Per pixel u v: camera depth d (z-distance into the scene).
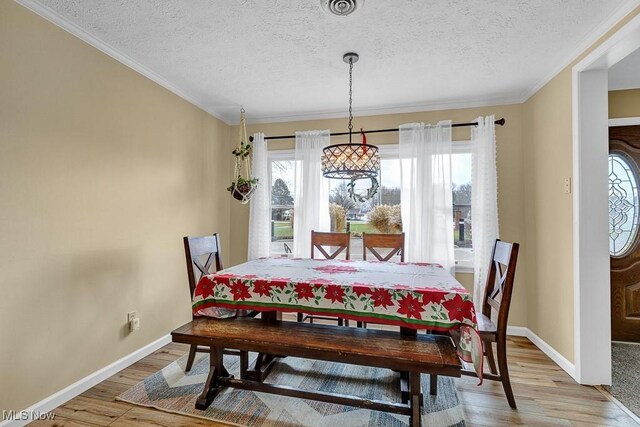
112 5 1.75
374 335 1.82
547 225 2.63
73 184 1.97
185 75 2.65
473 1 1.70
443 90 2.93
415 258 3.13
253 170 3.65
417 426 1.58
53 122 1.85
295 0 1.70
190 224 3.12
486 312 2.25
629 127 2.85
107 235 2.21
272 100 3.21
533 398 1.97
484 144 2.99
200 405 1.85
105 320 2.19
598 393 2.04
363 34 2.03
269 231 3.71
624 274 2.89
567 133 2.32
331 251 3.45
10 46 1.64
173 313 2.86
